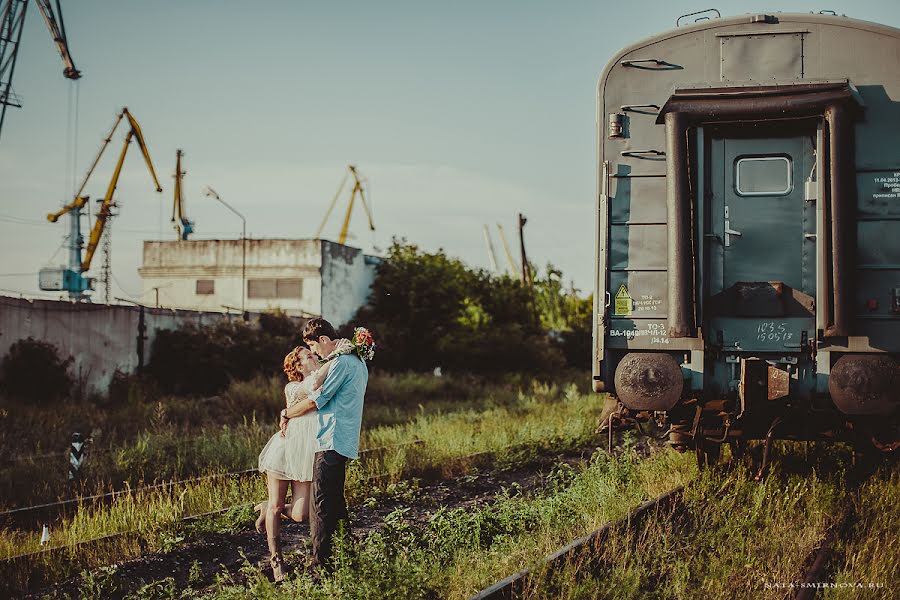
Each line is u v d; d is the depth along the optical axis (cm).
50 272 4422
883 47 766
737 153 795
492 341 3231
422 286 3547
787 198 786
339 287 3631
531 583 551
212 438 1330
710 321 792
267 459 673
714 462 940
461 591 560
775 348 776
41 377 1916
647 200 819
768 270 787
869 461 858
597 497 822
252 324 2672
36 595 641
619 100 832
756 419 786
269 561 738
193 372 2356
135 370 2295
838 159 736
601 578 588
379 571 562
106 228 6103
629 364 784
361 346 649
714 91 777
